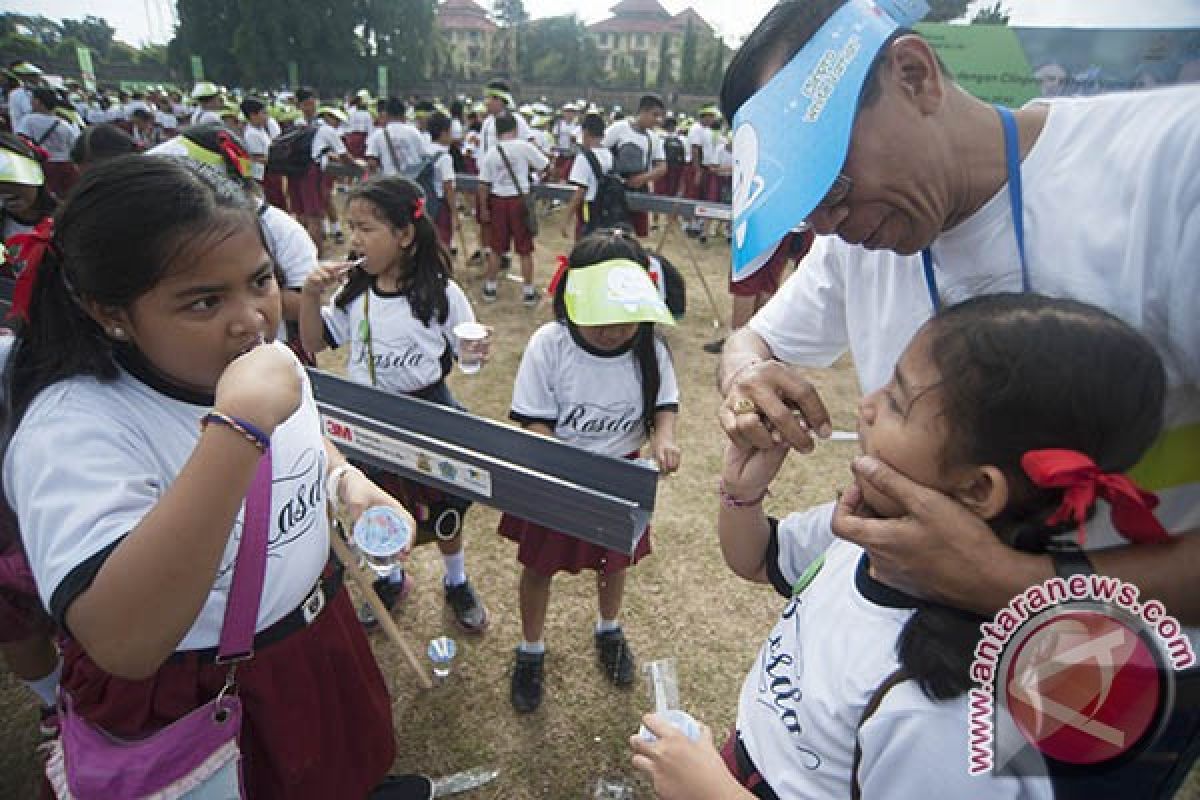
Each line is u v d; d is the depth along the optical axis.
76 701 1.07
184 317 0.89
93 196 0.85
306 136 7.29
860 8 0.80
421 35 43.12
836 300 1.27
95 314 0.91
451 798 1.91
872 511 0.79
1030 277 0.86
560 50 55.03
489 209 5.95
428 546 2.95
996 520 0.68
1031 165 0.83
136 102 14.34
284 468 1.12
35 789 1.89
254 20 37.38
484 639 2.45
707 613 2.60
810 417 1.01
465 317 2.41
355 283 2.33
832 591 0.92
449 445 1.49
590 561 2.02
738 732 1.04
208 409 1.02
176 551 0.79
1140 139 0.76
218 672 1.10
